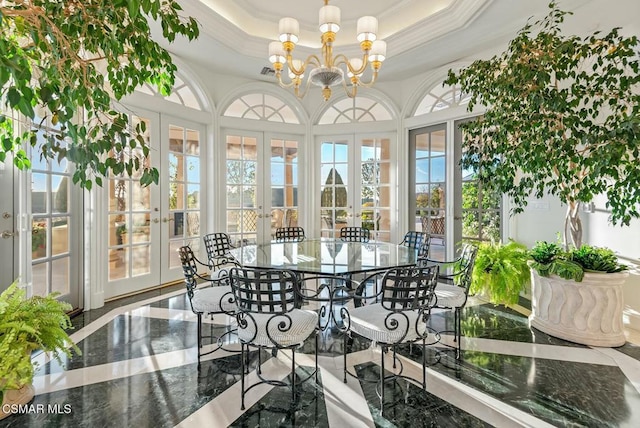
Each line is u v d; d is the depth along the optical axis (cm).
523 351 243
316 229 534
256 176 502
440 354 239
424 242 352
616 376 209
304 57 418
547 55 239
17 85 108
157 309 334
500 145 284
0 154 161
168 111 409
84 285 330
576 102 242
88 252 330
